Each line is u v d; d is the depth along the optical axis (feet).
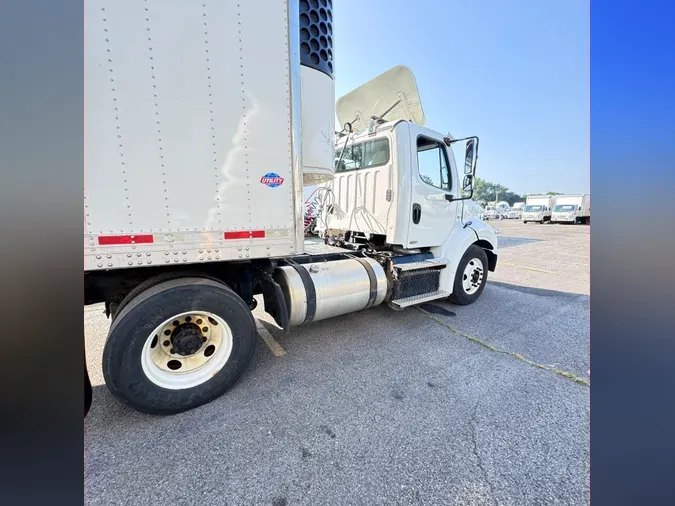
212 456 5.86
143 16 5.63
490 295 17.02
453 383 8.28
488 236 15.31
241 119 6.61
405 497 5.08
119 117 5.61
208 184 6.45
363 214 13.10
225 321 7.38
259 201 6.98
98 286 7.41
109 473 5.46
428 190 12.60
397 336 11.28
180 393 6.98
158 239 6.13
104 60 5.42
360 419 6.87
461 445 6.15
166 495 5.07
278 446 6.10
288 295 9.16
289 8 6.91
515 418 6.93
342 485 5.28
